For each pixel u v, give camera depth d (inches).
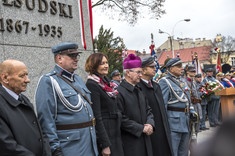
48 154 80.3
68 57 97.0
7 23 164.6
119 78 261.4
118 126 111.0
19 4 173.3
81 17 218.7
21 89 81.4
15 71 80.0
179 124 154.9
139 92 130.2
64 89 93.2
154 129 127.6
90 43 233.9
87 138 94.1
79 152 90.6
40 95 89.3
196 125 228.7
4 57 160.7
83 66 221.6
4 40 162.1
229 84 353.1
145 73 146.5
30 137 77.1
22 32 173.5
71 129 91.2
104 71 112.2
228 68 410.9
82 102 96.0
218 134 17.3
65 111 91.6
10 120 73.4
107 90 111.1
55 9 199.5
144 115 127.2
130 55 129.2
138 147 120.3
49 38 193.0
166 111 152.3
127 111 122.3
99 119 103.4
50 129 86.2
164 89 157.4
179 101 157.2
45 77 92.3
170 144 141.3
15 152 70.8
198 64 373.7
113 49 713.6
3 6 163.6
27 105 80.3
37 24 184.9
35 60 179.9
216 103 311.4
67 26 210.5
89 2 235.1
